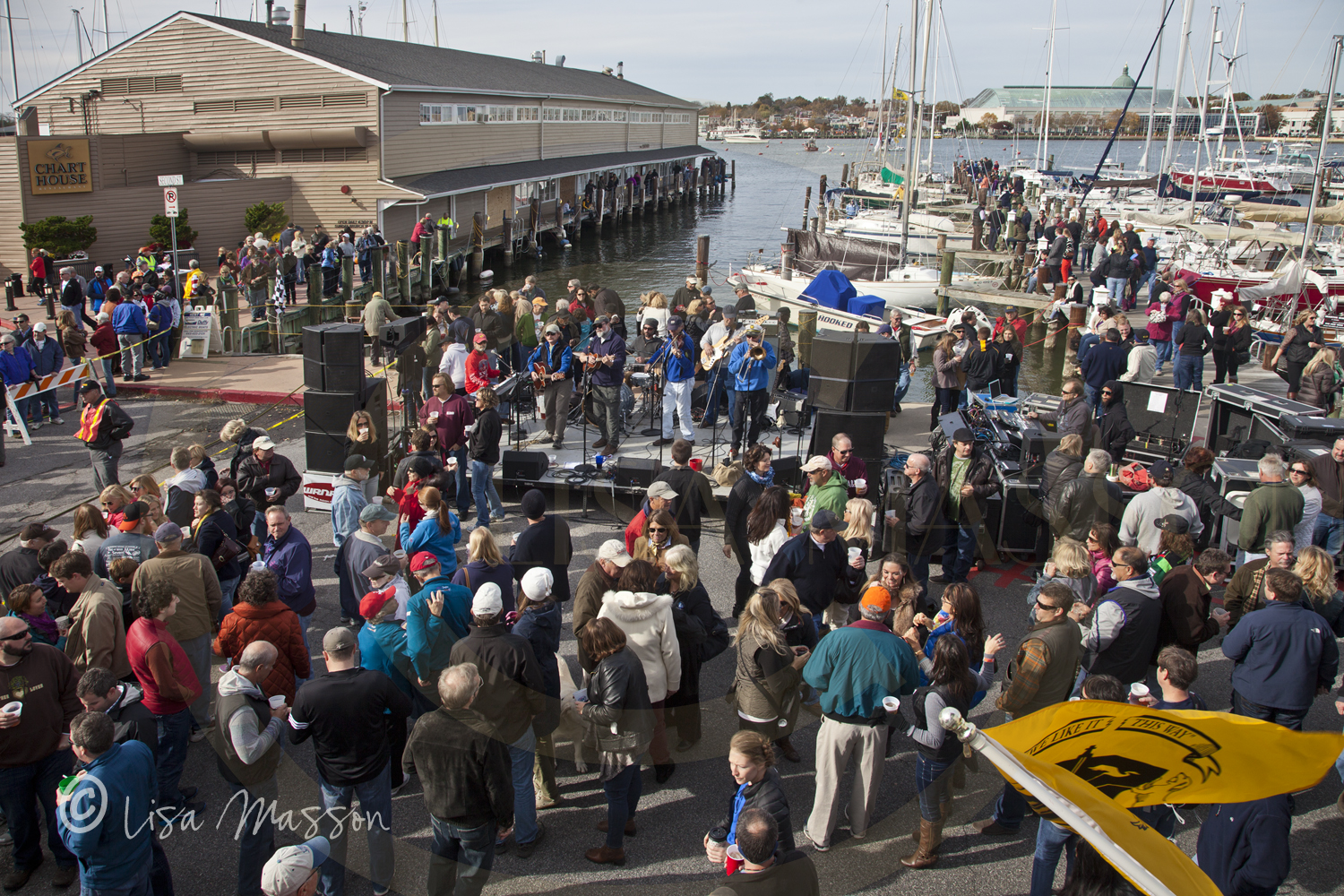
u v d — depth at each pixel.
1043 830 4.47
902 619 5.70
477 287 24.66
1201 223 25.38
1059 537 7.97
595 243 32.19
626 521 9.52
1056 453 8.11
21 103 27.92
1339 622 5.82
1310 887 4.86
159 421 13.05
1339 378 11.80
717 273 25.75
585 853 4.98
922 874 4.91
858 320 17.22
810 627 5.61
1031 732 2.89
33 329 12.62
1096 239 26.77
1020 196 37.25
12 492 10.43
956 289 22.17
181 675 5.16
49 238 21.42
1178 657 4.69
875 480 8.75
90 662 5.40
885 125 42.62
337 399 9.41
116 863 4.13
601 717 4.71
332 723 4.45
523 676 4.62
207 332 16.22
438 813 4.30
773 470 9.47
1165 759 2.83
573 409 12.10
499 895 4.66
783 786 5.56
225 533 6.63
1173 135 35.25
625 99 44.16
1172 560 6.35
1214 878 4.34
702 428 11.95
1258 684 5.25
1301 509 7.01
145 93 27.38
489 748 4.25
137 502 6.34
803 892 3.74
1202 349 13.55
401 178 27.03
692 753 5.84
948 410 11.83
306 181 26.36
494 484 9.88
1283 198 35.94
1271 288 19.06
